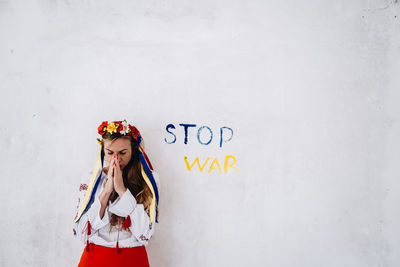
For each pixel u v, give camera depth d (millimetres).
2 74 2268
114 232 1896
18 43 2279
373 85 2305
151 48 2287
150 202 1999
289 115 2291
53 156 2262
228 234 2258
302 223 2264
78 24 2295
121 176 1883
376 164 2281
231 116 2283
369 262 2252
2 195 2242
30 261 2236
